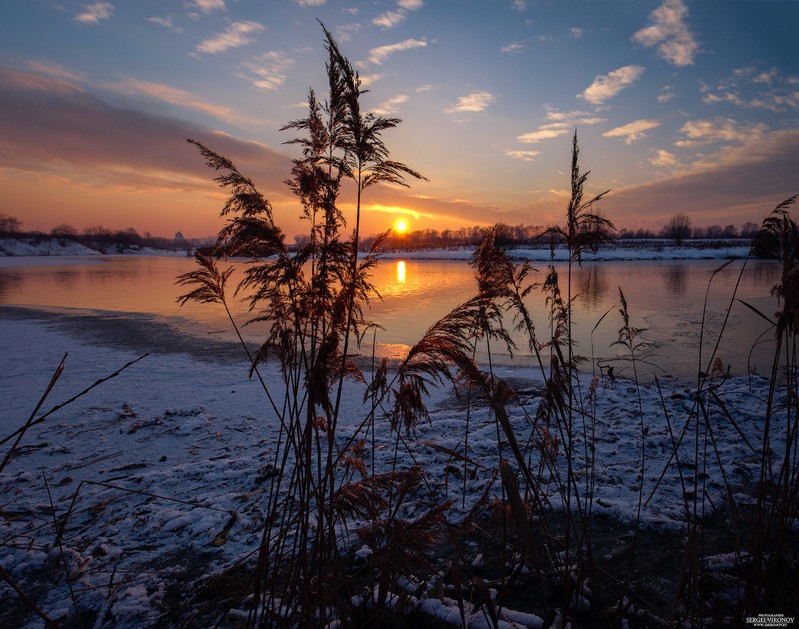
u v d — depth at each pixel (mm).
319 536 2578
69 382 10070
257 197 2600
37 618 3271
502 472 1793
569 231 3256
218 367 11227
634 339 13477
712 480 4699
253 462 5762
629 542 3766
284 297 2568
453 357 2678
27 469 5875
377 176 2578
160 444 6652
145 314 20703
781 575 2664
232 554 3879
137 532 4297
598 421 6637
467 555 3664
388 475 2596
